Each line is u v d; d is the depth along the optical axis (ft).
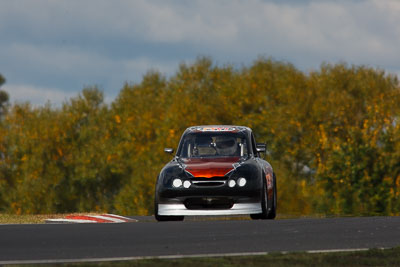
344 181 494.18
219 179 161.68
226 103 627.05
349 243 109.81
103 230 129.90
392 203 484.74
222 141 176.14
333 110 597.11
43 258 92.94
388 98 625.82
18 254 96.78
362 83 644.27
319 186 506.48
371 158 500.74
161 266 84.48
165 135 610.24
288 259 90.33
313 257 92.17
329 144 556.10
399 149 491.31
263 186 165.78
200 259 89.71
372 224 141.79
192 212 161.68
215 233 124.06
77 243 109.29
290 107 610.65
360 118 609.01
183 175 163.22
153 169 581.94
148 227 136.26
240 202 161.58
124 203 578.25
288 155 589.73
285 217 197.57
